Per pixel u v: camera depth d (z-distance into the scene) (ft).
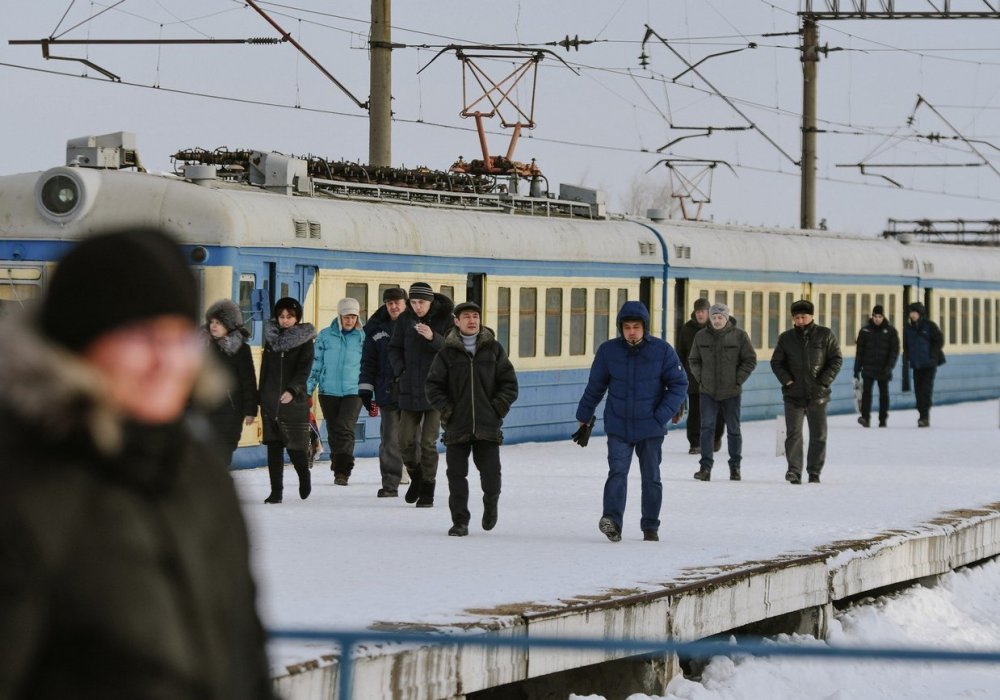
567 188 212.23
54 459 20.34
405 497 121.49
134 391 21.36
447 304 118.73
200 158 165.07
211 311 111.55
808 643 91.04
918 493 134.00
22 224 142.92
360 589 78.07
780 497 129.80
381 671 61.21
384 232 159.94
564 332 189.57
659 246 208.64
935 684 87.76
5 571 19.62
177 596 20.83
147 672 20.08
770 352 234.58
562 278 188.75
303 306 149.38
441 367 102.32
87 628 19.90
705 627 82.07
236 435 111.14
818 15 279.08
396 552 92.68
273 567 85.56
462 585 79.87
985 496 132.46
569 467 153.07
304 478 119.75
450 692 64.69
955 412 263.49
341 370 131.23
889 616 100.68
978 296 298.76
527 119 208.13
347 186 165.48
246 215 140.97
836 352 142.82
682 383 101.50
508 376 103.14
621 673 77.05
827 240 253.24
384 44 191.21
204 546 21.53
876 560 100.17
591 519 112.57
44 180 141.90
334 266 152.87
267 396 116.98
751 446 187.11
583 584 80.69
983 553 117.29
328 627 65.77
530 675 69.62
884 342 221.25
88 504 20.26
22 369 20.38
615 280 199.21
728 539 101.96
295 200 151.33
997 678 90.22
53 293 21.17
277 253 144.87
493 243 176.55
